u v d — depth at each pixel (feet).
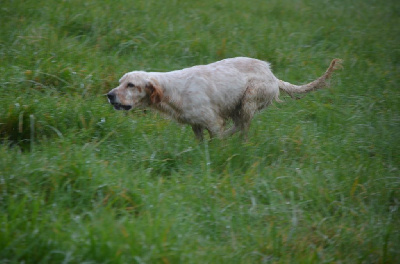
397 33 64.85
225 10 64.69
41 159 26.27
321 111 41.45
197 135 34.30
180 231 23.17
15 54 40.19
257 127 36.58
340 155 34.35
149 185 26.32
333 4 78.79
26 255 20.36
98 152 29.76
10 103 31.68
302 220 26.68
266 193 28.30
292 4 75.10
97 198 24.93
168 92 32.17
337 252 24.76
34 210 22.59
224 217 25.54
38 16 48.98
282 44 54.08
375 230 26.30
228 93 33.27
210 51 49.39
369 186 30.27
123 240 21.15
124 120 33.32
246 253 23.44
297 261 23.40
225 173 29.55
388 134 37.78
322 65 51.78
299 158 33.27
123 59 44.65
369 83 47.83
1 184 24.16
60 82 37.96
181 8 59.72
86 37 47.16
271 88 35.22
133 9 54.65
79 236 21.21
